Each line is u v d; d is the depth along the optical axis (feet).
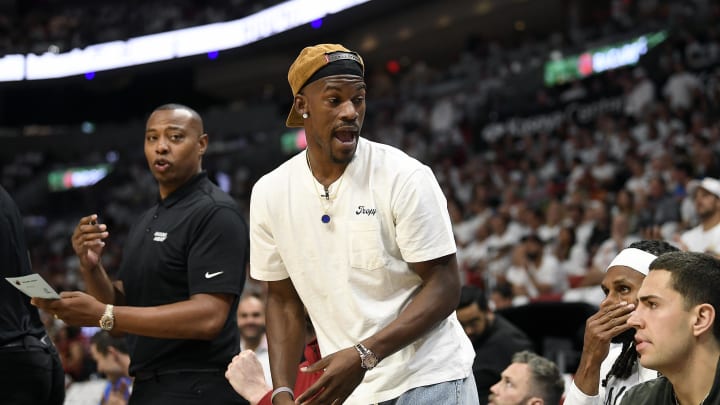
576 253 27.32
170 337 10.40
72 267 57.16
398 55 76.89
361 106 8.13
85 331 29.71
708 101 39.45
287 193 8.54
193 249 10.82
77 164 82.94
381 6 57.00
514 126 53.16
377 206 8.20
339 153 8.04
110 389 17.62
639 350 7.46
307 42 78.33
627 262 9.67
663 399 7.73
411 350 8.30
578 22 63.21
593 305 17.83
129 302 11.26
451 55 74.23
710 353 7.27
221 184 73.10
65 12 80.53
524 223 33.32
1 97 86.48
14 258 10.59
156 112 11.53
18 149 85.87
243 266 11.09
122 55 72.64
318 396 7.62
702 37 45.52
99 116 87.30
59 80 73.31
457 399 8.27
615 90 47.03
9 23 79.05
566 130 47.55
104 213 75.15
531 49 59.26
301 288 8.55
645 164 37.06
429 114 61.26
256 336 17.17
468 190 46.32
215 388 10.79
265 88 84.28
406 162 8.27
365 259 8.20
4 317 10.36
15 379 10.39
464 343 8.66
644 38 48.26
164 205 11.35
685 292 7.28
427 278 8.21
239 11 68.23
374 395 8.32
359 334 8.25
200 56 70.38
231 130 76.79
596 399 9.41
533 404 12.24
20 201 83.15
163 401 10.69
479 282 27.20
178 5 75.97
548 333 18.37
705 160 31.12
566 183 39.96
